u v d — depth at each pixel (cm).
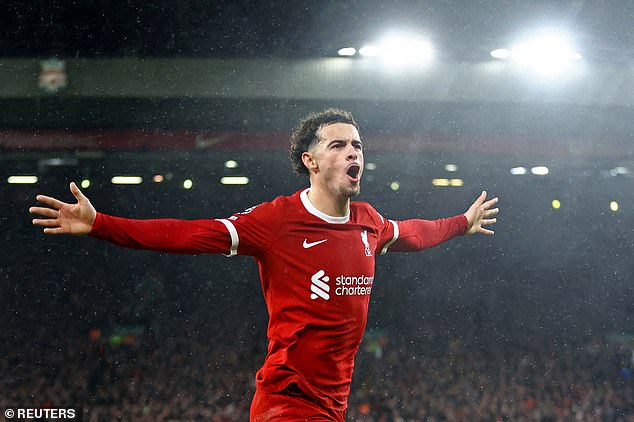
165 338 2159
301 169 376
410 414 1655
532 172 2191
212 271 2322
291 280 335
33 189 2239
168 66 1448
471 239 2286
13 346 2089
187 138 1791
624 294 2166
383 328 2228
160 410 1691
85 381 1844
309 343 335
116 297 2303
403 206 2306
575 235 2231
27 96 1491
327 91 1502
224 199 2247
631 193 2189
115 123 1731
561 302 2203
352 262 344
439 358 1966
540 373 1861
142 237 306
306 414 332
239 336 2177
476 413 1656
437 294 2267
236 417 1675
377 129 1767
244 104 1559
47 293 2298
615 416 1659
